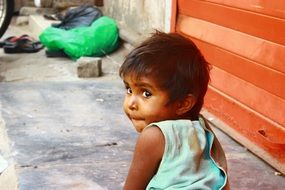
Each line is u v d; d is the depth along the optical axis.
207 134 1.87
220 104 4.22
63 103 4.70
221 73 4.18
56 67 6.18
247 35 3.77
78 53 6.51
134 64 1.77
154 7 5.77
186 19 4.75
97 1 8.55
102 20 6.89
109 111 4.54
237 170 3.47
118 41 6.83
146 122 1.83
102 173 3.31
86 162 3.46
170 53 1.77
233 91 4.02
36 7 9.01
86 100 4.83
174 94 1.77
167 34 1.86
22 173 3.25
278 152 3.51
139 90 1.80
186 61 1.77
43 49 7.15
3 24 6.84
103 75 5.88
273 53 3.47
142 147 1.78
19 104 4.61
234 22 3.93
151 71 1.75
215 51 4.24
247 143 3.81
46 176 3.23
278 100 3.48
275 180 3.36
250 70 3.77
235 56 3.95
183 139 1.77
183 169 1.73
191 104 1.81
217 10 4.16
